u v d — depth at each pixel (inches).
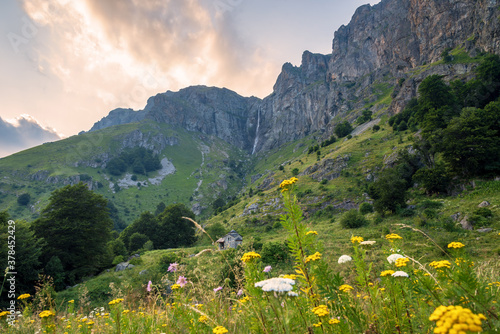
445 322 41.2
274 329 89.8
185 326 126.3
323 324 85.2
